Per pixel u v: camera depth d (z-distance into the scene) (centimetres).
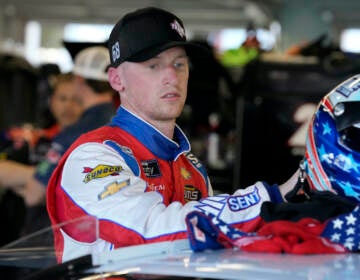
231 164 705
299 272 178
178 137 292
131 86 279
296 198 243
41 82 948
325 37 673
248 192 243
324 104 235
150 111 278
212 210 237
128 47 278
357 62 645
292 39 1382
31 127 780
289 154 640
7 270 237
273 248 204
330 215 223
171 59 279
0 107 950
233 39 1555
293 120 643
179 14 1470
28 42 1656
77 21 1570
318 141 232
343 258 199
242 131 648
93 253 205
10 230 554
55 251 244
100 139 267
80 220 217
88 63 461
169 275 182
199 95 704
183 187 289
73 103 554
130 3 1437
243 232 217
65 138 456
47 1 1480
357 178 226
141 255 215
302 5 1382
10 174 518
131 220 237
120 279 191
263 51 725
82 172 254
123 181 246
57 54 1465
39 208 469
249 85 648
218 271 180
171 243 222
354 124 223
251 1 1304
